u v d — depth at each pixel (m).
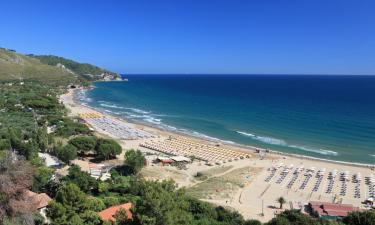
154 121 156.12
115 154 91.00
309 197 70.12
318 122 152.88
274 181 79.56
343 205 62.47
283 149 110.38
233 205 63.81
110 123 141.62
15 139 82.62
